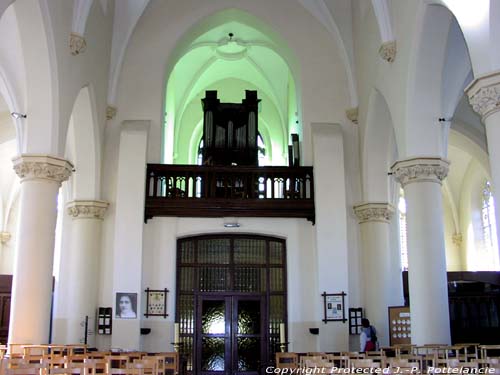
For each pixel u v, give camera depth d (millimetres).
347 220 15383
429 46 11461
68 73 12289
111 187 15234
